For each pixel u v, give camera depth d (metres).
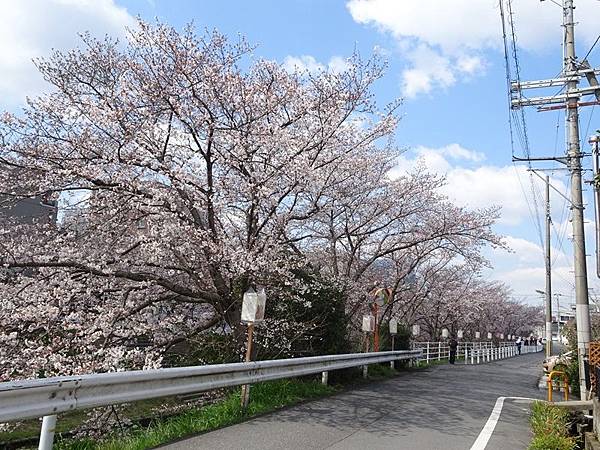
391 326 20.52
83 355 9.53
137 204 11.00
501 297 53.84
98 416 9.41
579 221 14.66
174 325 12.27
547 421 8.35
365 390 12.65
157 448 6.00
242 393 8.49
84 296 10.99
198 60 11.30
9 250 10.60
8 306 9.94
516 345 55.84
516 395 13.80
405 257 23.41
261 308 8.72
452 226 19.16
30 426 10.44
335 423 8.05
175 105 11.01
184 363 12.11
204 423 7.36
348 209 17.52
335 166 13.45
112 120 10.72
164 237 10.92
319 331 13.23
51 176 10.70
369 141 14.31
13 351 9.76
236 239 11.88
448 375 19.52
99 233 11.74
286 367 9.91
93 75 11.48
